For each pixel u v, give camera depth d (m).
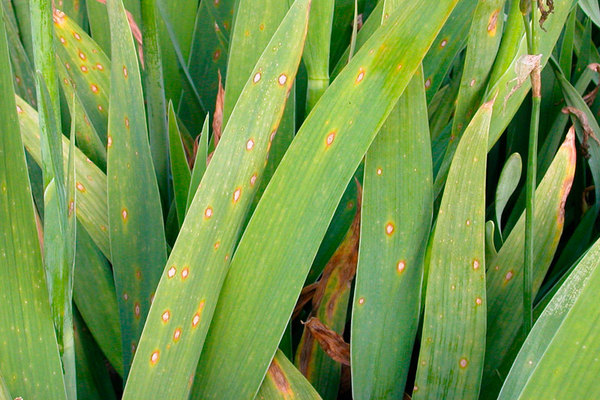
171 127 0.61
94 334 0.61
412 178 0.53
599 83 0.73
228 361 0.52
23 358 0.47
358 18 0.70
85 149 0.63
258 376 0.52
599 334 0.44
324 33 0.57
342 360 0.57
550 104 0.74
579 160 0.72
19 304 0.47
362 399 0.56
